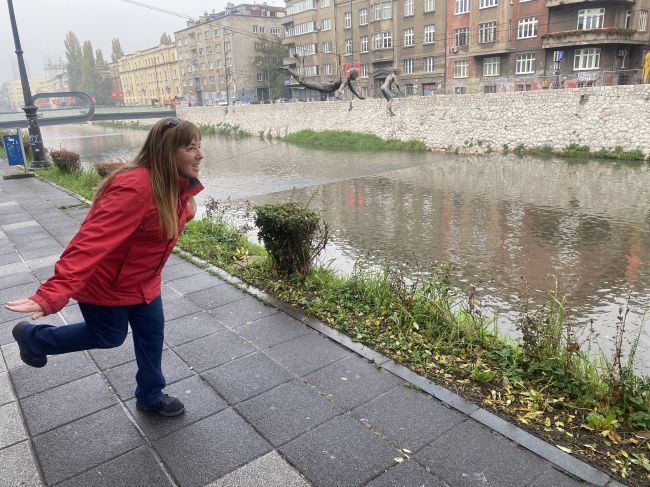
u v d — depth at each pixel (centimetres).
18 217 929
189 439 269
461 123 2878
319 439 267
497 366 340
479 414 284
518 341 409
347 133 3591
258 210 509
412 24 4394
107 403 305
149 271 242
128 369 345
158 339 267
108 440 270
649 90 2156
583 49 3422
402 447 259
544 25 3541
